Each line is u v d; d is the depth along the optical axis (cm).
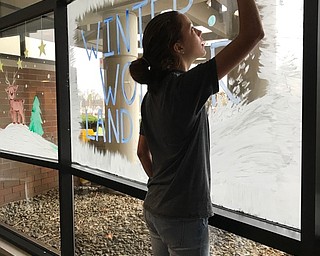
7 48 287
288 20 117
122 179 197
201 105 113
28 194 306
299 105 116
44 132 254
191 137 119
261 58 125
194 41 124
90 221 235
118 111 199
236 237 155
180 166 120
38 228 287
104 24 203
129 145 194
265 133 126
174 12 125
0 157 304
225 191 141
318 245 110
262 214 129
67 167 233
